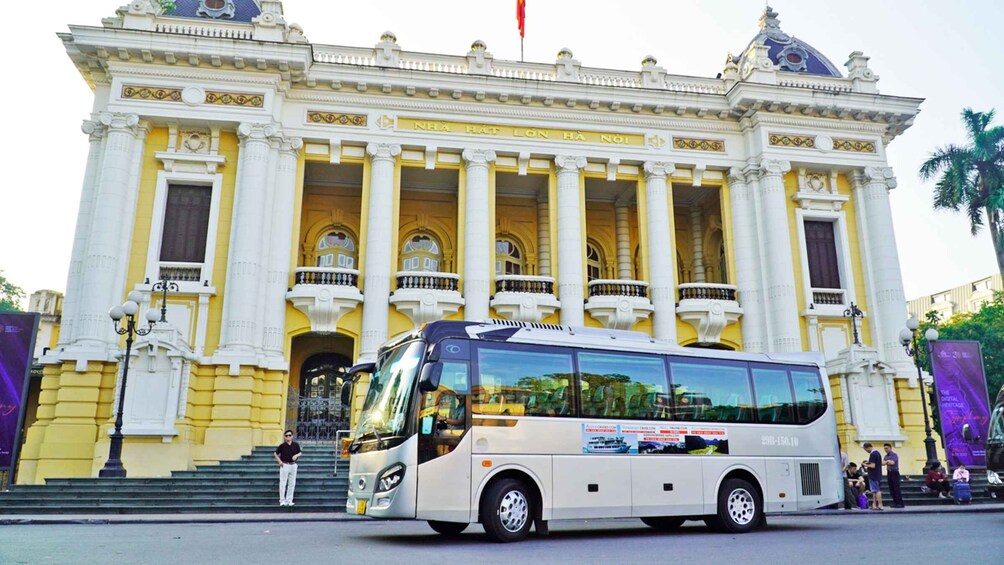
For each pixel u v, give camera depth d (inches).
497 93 1028.5
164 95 945.5
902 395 1019.3
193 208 959.0
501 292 1005.2
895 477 753.0
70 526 544.1
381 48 1027.3
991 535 462.6
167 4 944.9
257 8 1027.3
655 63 1104.8
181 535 468.4
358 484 466.6
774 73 1099.9
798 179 1098.7
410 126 1024.2
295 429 948.6
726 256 1084.5
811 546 409.1
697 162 1086.4
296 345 1088.8
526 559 348.8
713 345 1069.1
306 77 986.1
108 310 881.5
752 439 528.1
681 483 494.6
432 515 422.6
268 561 336.2
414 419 435.2
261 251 935.7
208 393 872.3
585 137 1068.5
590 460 470.3
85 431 828.6
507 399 458.6
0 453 766.5
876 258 1076.5
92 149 946.1
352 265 1141.7
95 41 919.0
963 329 1685.5
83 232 922.7
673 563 335.3
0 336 794.8
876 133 1119.6
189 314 912.9
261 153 945.5
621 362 499.8
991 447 619.2
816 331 1048.8
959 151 1337.4
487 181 1029.2
